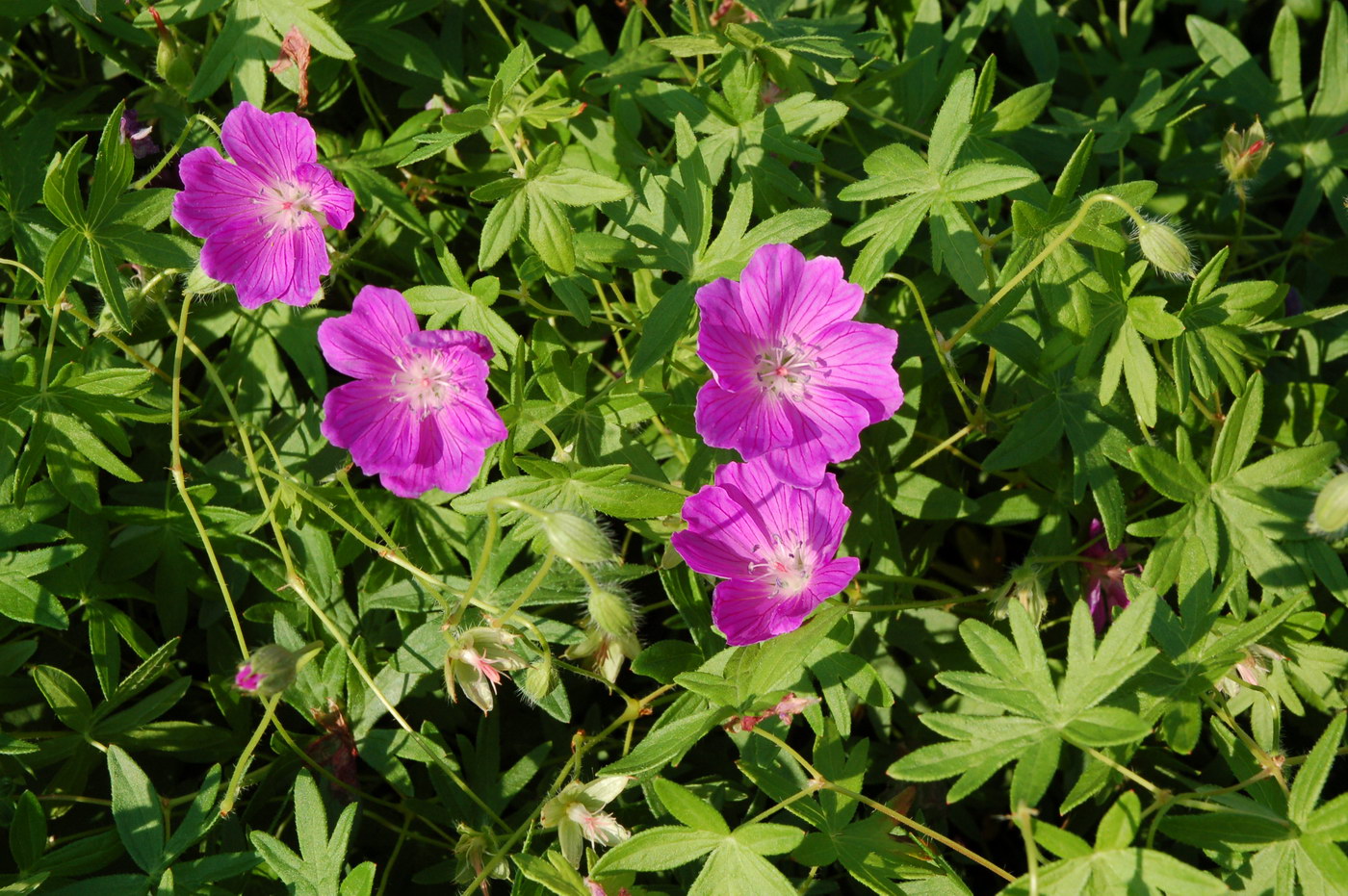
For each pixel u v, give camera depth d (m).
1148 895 0.27
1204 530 0.31
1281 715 0.34
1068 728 0.28
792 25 0.35
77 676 0.34
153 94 0.36
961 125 0.31
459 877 0.31
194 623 0.35
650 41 0.34
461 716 0.34
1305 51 0.42
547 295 0.36
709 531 0.31
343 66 0.36
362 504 0.32
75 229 0.31
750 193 0.32
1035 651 0.28
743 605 0.31
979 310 0.32
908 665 0.36
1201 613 0.30
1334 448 0.31
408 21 0.36
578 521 0.29
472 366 0.30
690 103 0.34
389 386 0.31
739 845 0.29
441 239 0.35
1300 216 0.38
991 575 0.36
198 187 0.31
